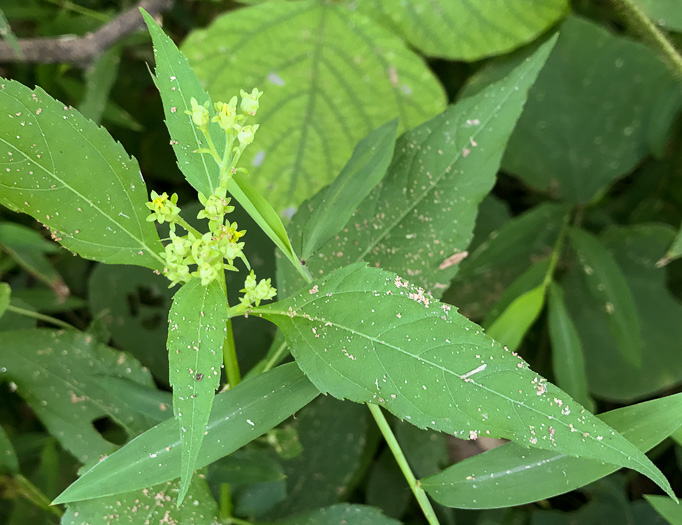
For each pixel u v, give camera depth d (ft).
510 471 1.06
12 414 1.44
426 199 1.16
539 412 0.97
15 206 1.02
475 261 1.51
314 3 1.48
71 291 1.56
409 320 0.98
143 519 1.07
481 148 1.14
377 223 1.16
